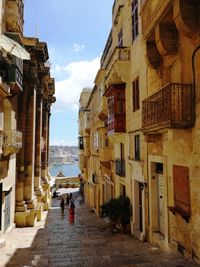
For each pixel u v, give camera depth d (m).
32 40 17.38
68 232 14.79
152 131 9.66
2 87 11.13
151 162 11.74
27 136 17.72
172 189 9.41
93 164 31.92
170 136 8.16
